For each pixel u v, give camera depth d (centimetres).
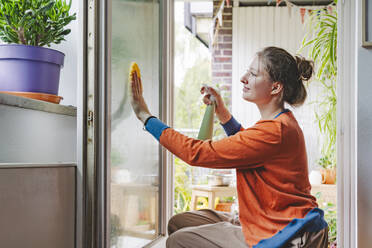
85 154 124
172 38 213
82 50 124
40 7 154
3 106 130
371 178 150
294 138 135
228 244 131
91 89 124
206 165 134
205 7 479
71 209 120
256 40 473
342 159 156
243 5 479
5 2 150
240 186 139
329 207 333
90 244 123
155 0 192
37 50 148
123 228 143
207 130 161
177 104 854
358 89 152
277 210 133
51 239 111
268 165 135
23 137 139
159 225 193
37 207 106
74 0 179
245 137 132
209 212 169
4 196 96
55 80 156
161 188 194
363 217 149
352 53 156
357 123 152
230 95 472
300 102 146
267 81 142
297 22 465
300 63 146
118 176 139
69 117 163
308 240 125
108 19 130
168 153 206
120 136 142
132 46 157
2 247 95
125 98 148
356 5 153
